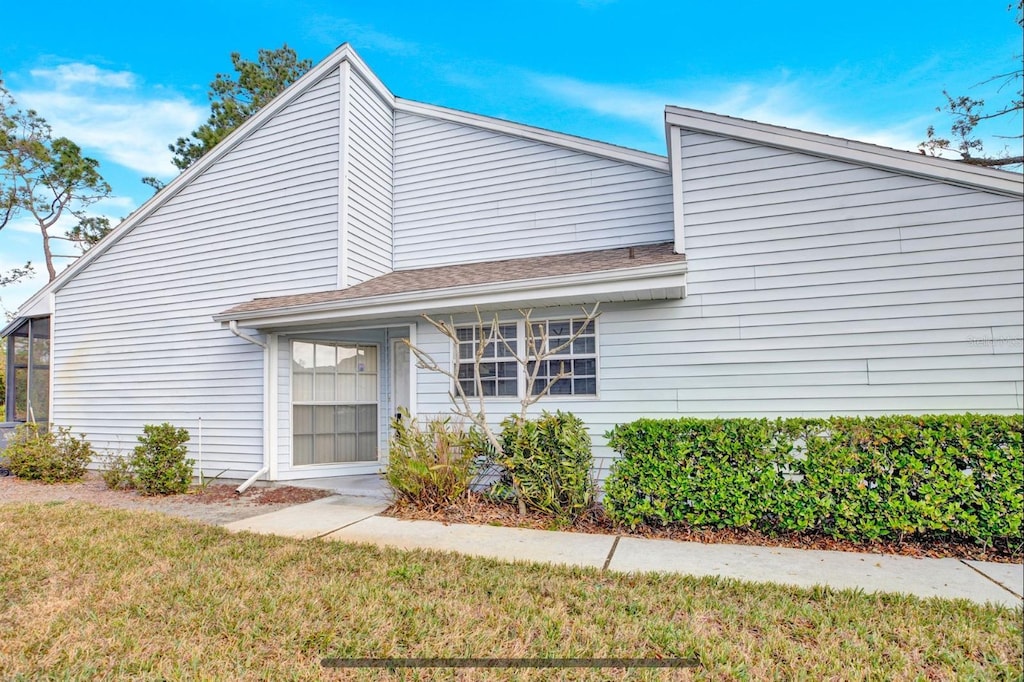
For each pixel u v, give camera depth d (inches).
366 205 350.0
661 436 212.1
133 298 384.5
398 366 352.2
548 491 229.6
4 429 402.3
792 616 135.4
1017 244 217.0
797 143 242.2
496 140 353.1
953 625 129.8
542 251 337.4
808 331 239.9
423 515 238.1
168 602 145.1
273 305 308.3
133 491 306.7
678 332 255.9
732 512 201.5
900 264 230.4
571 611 140.1
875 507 189.5
